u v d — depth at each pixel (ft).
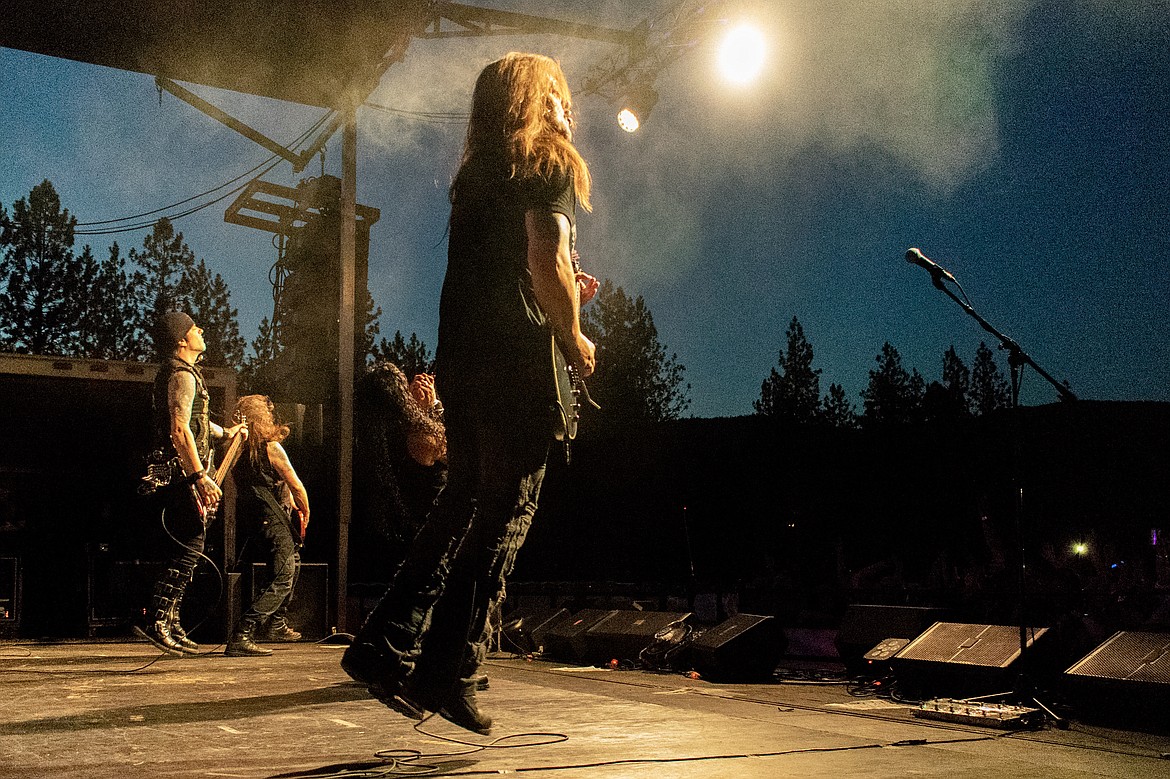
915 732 10.36
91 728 8.54
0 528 27.68
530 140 7.35
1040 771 7.92
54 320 94.99
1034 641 14.20
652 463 78.79
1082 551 28.84
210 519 17.98
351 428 27.09
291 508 19.40
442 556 7.59
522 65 7.79
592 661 20.49
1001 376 121.39
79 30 28.68
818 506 75.97
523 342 7.30
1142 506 52.13
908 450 77.46
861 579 36.52
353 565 40.55
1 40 29.14
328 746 7.73
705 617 38.68
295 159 37.99
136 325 100.17
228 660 16.72
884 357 120.57
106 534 29.71
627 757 7.48
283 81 30.99
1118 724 12.12
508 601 32.81
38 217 95.55
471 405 7.46
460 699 7.53
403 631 7.45
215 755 7.27
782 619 39.88
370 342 99.19
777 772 7.07
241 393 94.12
